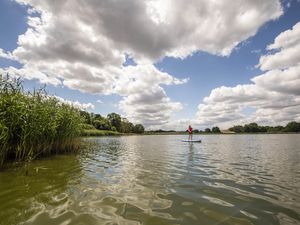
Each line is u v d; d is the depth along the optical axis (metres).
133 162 11.69
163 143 30.28
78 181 7.14
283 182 7.34
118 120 112.50
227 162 11.91
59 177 7.66
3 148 8.83
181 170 9.41
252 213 4.61
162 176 8.14
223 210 4.76
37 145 11.80
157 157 14.02
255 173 8.86
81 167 9.73
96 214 4.43
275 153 16.59
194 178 7.86
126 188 6.42
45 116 11.35
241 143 29.97
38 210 4.59
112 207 4.85
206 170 9.46
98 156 14.02
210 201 5.34
